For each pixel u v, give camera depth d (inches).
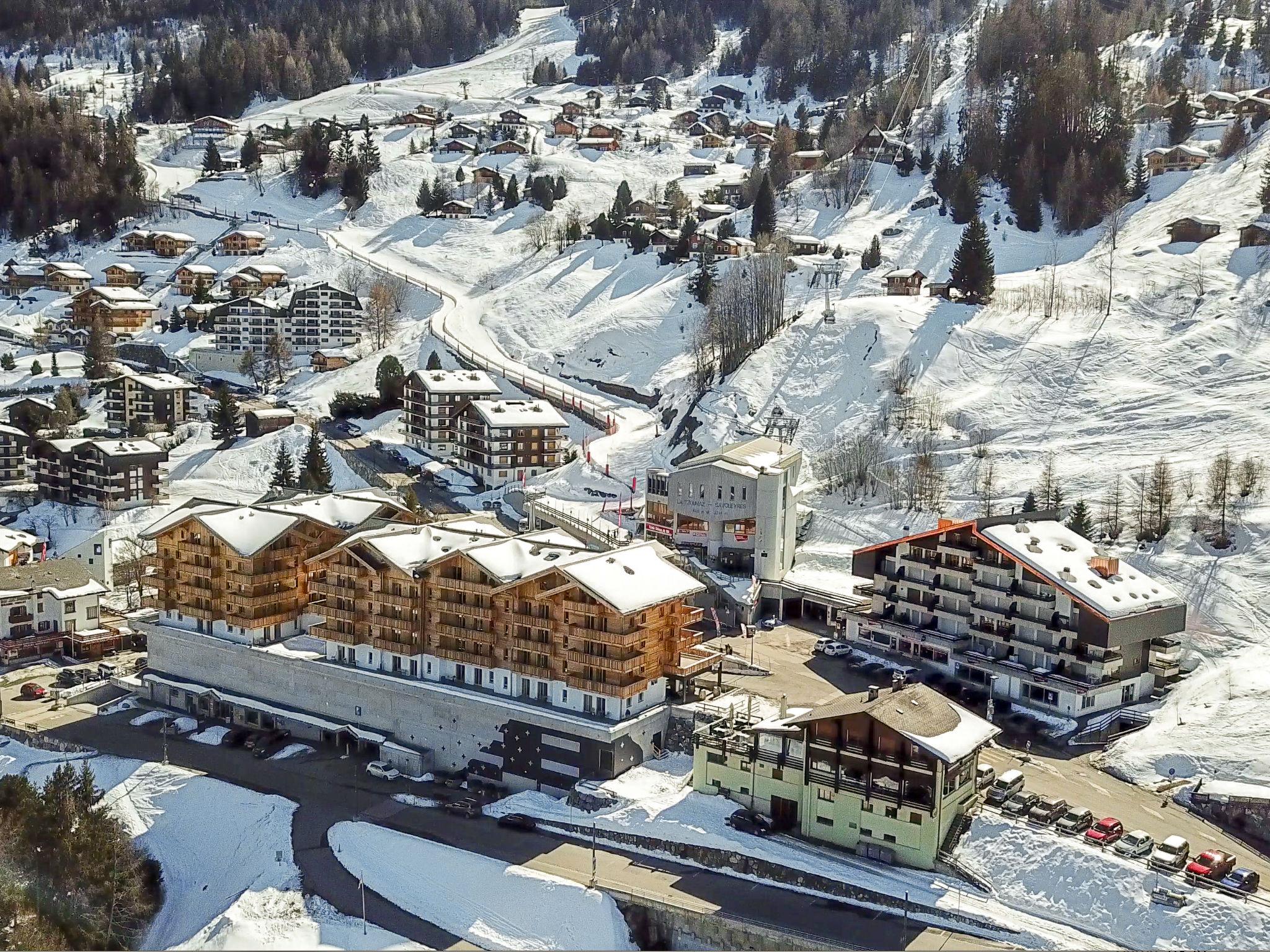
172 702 4146.2
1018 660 3676.2
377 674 3663.9
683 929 2679.6
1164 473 4409.5
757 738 3046.3
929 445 5398.6
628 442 6151.6
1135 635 3501.5
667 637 3506.4
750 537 4653.1
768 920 2608.3
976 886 2694.4
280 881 2933.1
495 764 3462.1
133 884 2955.2
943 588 3900.1
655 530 4913.9
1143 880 2596.0
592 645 3334.2
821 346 6338.6
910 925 2581.2
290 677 3865.7
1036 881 2674.7
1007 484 4965.6
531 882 2832.2
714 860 2874.0
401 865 2970.0
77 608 4675.2
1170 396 5388.8
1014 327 6284.5
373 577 3693.4
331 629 3799.2
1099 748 3321.9
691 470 4687.5
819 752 2920.8
